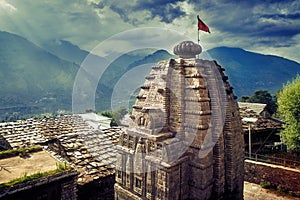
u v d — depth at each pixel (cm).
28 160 1016
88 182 1027
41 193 823
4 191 729
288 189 1398
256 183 1539
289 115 1722
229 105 929
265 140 2017
